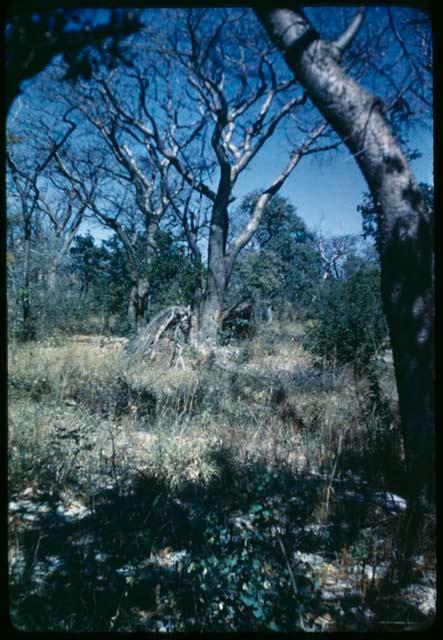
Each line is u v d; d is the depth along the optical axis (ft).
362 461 18.35
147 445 19.74
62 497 15.52
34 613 10.41
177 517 14.23
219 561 10.73
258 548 10.78
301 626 9.71
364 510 14.65
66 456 17.61
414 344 14.21
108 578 11.83
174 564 12.50
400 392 14.69
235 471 16.56
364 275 35.65
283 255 91.45
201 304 55.88
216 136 46.32
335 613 10.50
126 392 25.90
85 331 59.36
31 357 30.30
